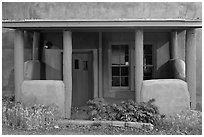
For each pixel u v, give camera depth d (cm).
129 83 1073
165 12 1060
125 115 794
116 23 831
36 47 1040
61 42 1076
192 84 885
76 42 1077
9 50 1094
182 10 1060
